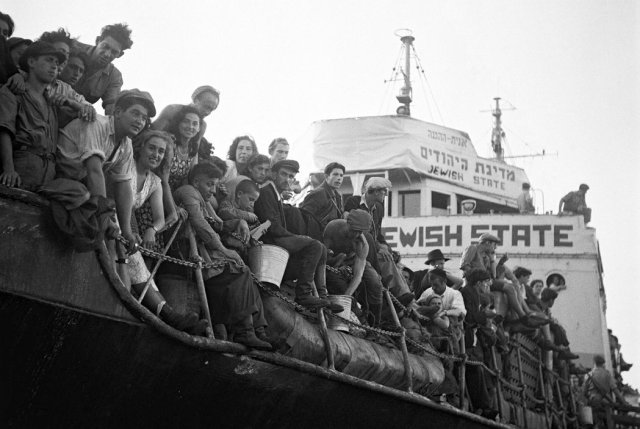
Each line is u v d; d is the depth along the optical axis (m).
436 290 17.05
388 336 14.51
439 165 31.92
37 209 8.30
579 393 28.25
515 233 31.23
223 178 11.95
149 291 9.67
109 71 10.62
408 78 33.38
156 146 9.76
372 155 31.22
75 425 9.16
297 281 12.19
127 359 9.24
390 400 13.85
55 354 8.60
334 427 12.88
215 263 10.52
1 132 8.29
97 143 8.98
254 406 11.15
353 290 13.55
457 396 17.20
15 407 8.57
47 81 8.68
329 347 12.25
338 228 13.51
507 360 20.45
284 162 12.74
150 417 9.88
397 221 31.08
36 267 8.30
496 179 33.34
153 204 9.98
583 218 31.34
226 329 10.81
